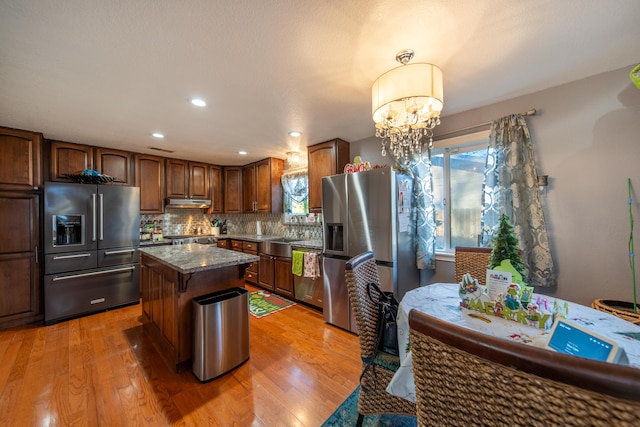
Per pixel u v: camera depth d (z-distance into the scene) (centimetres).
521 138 209
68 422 142
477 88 200
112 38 135
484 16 124
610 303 173
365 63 162
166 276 213
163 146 356
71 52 147
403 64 162
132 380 180
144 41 138
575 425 42
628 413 38
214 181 477
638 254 170
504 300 114
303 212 411
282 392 169
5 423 141
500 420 49
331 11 119
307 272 310
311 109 233
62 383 175
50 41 137
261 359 208
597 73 180
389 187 230
